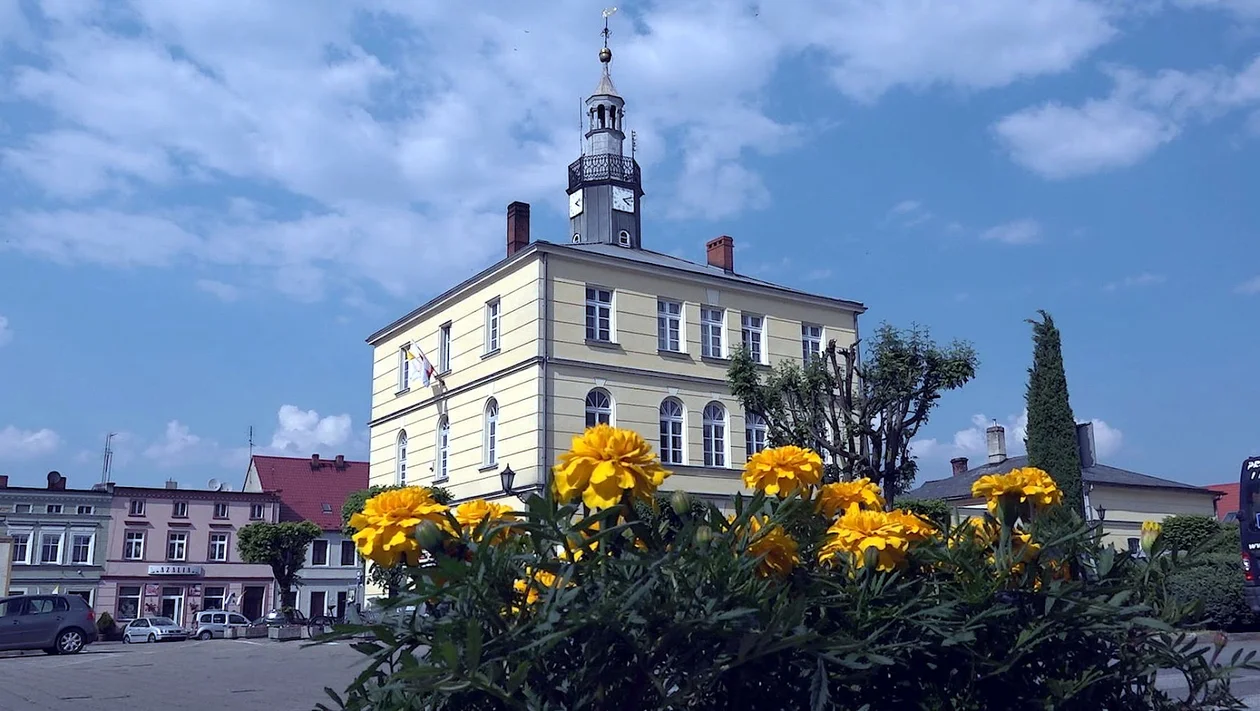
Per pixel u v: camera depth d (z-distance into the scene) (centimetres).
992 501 344
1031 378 2400
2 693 1419
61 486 5441
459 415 3128
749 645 227
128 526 5509
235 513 5775
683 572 235
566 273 2897
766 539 279
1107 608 299
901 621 288
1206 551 346
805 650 245
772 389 2102
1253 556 1647
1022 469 347
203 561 5644
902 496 2622
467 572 225
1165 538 361
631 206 3716
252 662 1994
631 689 233
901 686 298
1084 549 339
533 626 221
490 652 220
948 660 303
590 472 254
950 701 296
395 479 3447
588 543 242
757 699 264
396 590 263
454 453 3127
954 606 296
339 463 6319
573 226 3762
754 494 271
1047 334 2392
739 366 2155
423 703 232
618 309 2970
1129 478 4266
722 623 229
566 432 2797
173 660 2131
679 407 3028
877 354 1933
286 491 6047
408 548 255
